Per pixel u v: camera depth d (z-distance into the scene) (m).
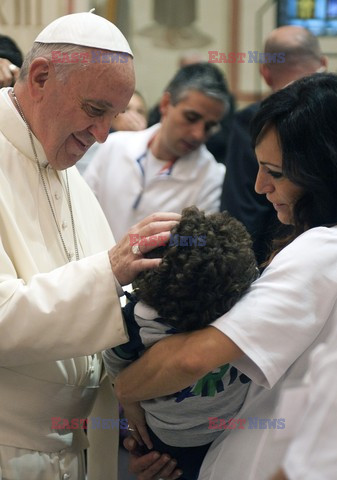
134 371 1.72
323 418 1.58
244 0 5.66
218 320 1.61
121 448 2.81
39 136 1.98
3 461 1.88
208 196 3.38
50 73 1.88
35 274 1.90
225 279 1.59
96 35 1.85
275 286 1.62
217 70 3.33
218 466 1.75
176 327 1.66
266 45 3.30
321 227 1.68
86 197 2.29
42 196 2.05
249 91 5.70
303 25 5.59
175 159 3.39
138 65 5.82
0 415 1.88
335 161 1.66
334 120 1.66
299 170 1.67
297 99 1.69
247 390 1.76
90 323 1.75
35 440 1.92
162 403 1.75
